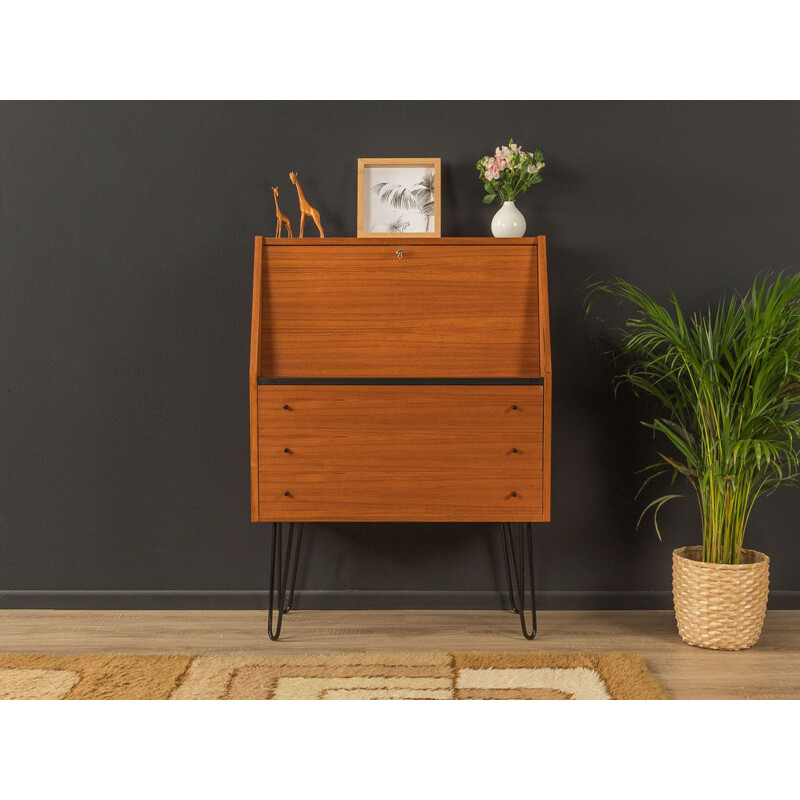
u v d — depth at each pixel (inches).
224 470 123.7
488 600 124.0
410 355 112.1
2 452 123.3
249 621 118.9
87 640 110.9
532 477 108.0
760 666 102.9
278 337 112.4
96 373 123.0
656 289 122.6
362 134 122.1
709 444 108.6
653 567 124.3
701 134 122.0
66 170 121.6
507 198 117.6
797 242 122.4
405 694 93.0
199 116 121.9
